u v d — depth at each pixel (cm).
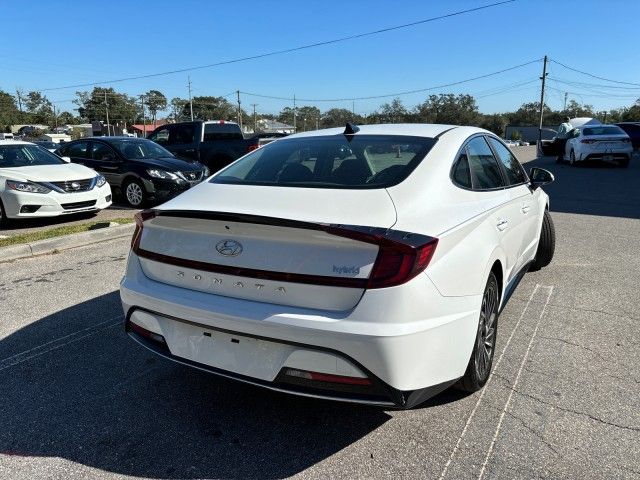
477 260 288
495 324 340
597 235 752
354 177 299
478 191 341
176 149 1399
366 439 278
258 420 298
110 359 374
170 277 283
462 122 8481
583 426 284
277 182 312
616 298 484
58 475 251
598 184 1402
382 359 234
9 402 317
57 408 310
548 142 2634
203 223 264
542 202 519
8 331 421
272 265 249
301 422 295
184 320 271
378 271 234
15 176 843
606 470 249
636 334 404
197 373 354
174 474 252
